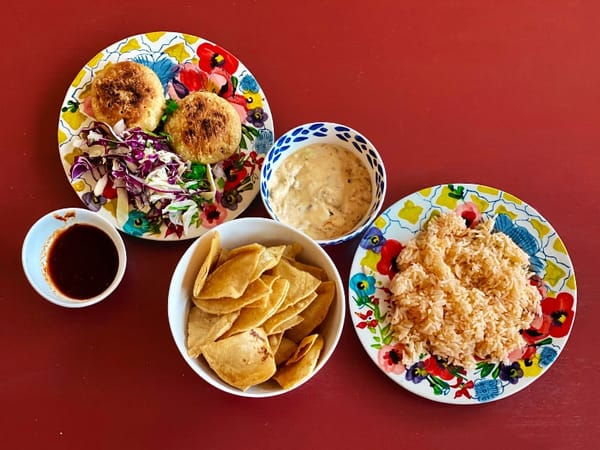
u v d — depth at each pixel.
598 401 0.48
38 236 0.48
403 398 0.48
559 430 0.47
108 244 0.49
